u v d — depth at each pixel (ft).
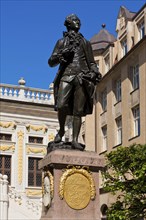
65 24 33.94
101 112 127.85
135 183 70.44
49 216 29.37
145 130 97.25
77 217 29.32
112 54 125.08
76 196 29.60
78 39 33.12
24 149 127.65
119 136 115.14
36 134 130.21
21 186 124.47
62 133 32.37
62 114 32.30
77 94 32.35
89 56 33.17
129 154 72.64
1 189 97.45
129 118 106.73
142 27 109.91
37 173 127.54
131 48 106.22
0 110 127.44
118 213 68.59
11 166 125.29
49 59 32.86
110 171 89.81
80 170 29.99
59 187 29.40
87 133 132.77
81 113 32.27
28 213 99.04
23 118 129.70
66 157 29.94
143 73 100.07
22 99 129.70
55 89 33.19
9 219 97.19
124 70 111.04
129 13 119.03
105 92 127.03
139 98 101.91
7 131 127.34
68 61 32.81
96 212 29.81
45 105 130.93
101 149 125.08
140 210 69.36
